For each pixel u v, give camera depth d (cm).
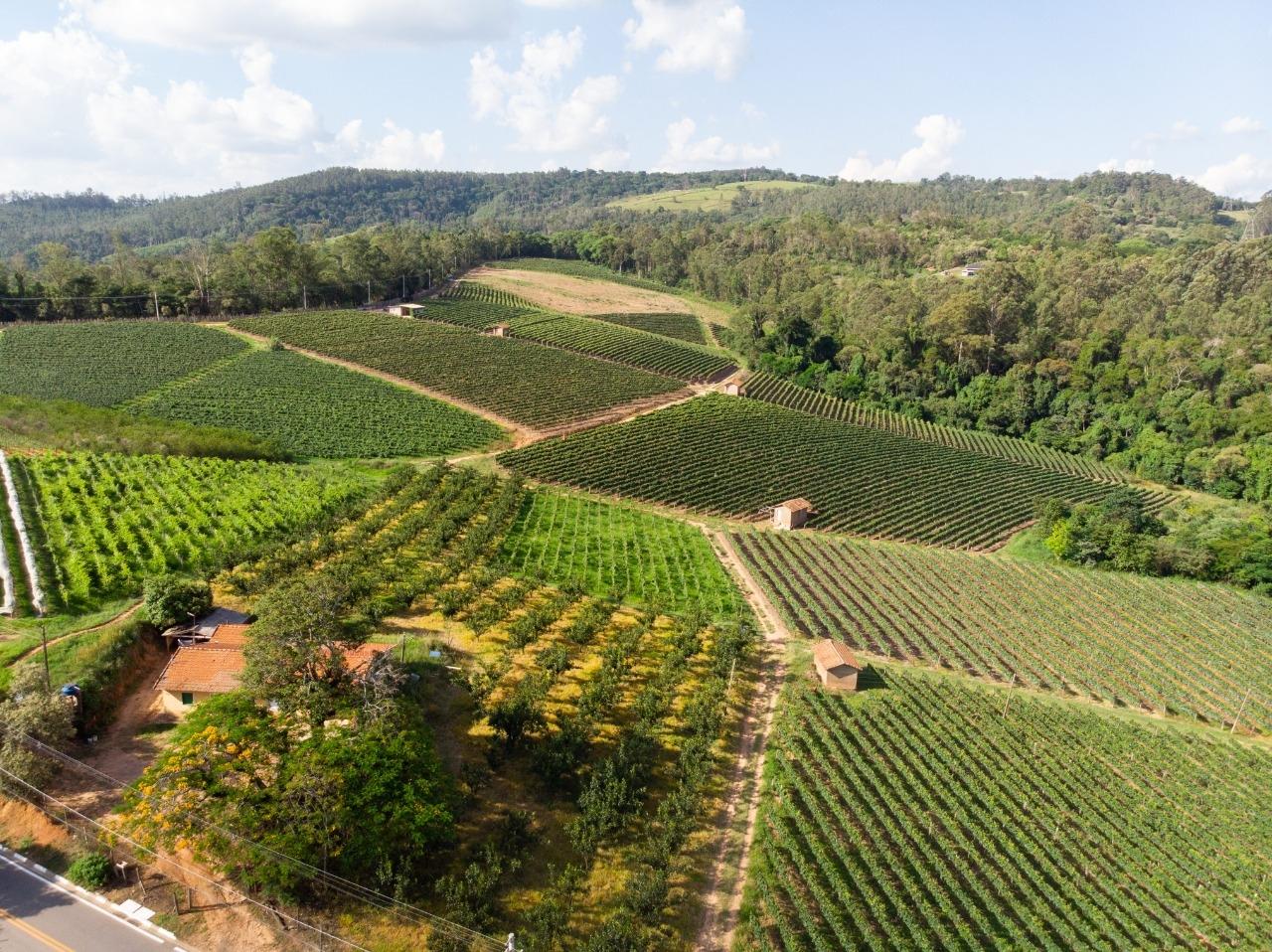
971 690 6003
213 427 9594
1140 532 9569
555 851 3903
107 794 3862
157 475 7775
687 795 4228
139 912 3222
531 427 11550
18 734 3809
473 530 7638
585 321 18425
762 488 10400
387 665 4562
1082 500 11638
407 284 19025
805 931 3591
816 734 5175
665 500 9825
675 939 3512
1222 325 15962
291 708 4053
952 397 15788
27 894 3266
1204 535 9431
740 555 8406
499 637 5853
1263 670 6744
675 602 7144
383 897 3372
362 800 3509
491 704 4953
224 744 3719
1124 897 4003
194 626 5284
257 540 6919
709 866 4000
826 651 5981
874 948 3516
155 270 17362
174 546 6450
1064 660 6719
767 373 16500
